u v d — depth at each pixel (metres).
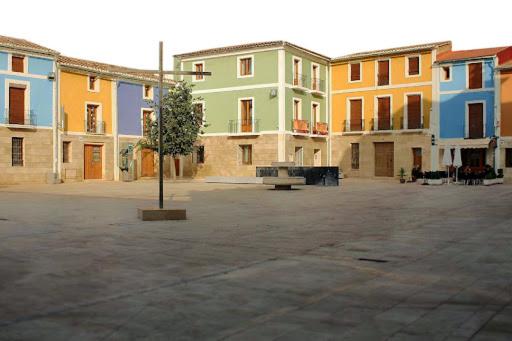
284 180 25.17
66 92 35.38
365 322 4.41
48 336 4.05
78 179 36.12
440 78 39.84
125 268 6.66
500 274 6.36
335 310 4.78
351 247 8.37
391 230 10.46
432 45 40.03
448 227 10.89
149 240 9.03
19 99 32.78
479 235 9.66
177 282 5.89
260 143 39.56
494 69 37.19
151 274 6.30
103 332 4.15
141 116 40.81
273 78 39.06
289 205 16.58
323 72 44.50
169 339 3.99
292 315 4.61
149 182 35.22
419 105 40.97
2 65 31.66
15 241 8.84
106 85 38.19
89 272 6.41
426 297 5.26
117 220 12.08
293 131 39.88
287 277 6.17
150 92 41.72
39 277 6.12
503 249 8.13
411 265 6.92
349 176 44.00
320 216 13.18
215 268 6.68
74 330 4.20
